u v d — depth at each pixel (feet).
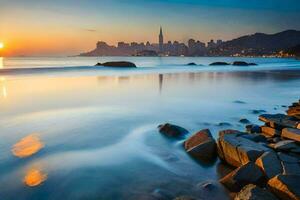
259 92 78.38
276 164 20.61
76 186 21.07
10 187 20.92
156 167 24.71
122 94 72.59
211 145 26.99
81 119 43.21
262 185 19.75
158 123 41.04
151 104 58.18
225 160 25.75
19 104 56.03
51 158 26.48
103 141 32.04
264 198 16.29
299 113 39.68
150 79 117.70
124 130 36.86
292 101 63.31
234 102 61.31
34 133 35.22
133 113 48.49
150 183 21.65
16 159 26.23
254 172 20.25
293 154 23.45
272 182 18.25
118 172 23.50
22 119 42.86
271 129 31.53
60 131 36.19
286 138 28.25
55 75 131.85
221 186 21.02
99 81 105.81
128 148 29.58
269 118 36.29
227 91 80.48
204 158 26.58
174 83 102.32
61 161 25.72
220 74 151.94
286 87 90.68
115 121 42.14
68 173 23.17
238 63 274.57
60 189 20.67
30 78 114.42
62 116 45.27
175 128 33.86
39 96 66.90
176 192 20.30
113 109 52.06
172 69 203.00
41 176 22.66
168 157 27.02
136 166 24.86
